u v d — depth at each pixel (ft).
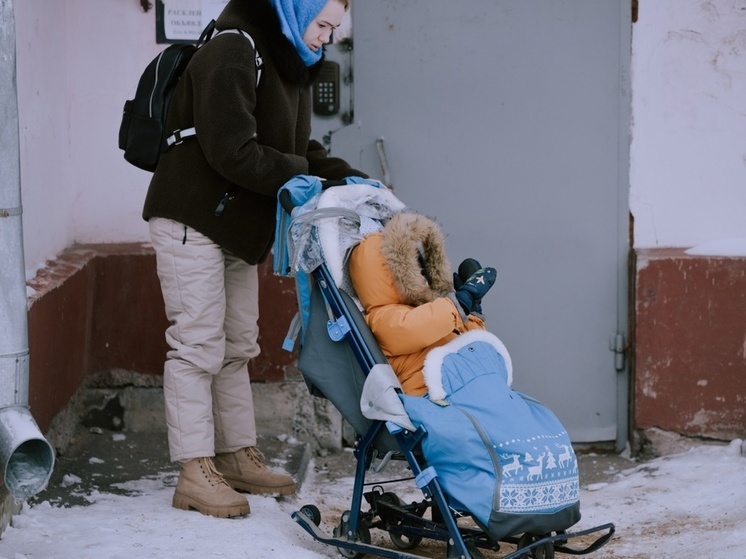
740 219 18.29
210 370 13.30
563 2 17.93
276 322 17.81
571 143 18.20
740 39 17.93
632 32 17.98
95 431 17.48
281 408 18.10
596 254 18.40
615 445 18.75
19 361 10.46
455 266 18.43
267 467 15.44
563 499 11.16
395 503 12.86
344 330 11.88
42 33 15.48
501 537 10.89
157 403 17.76
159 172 13.24
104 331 17.54
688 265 17.70
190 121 12.98
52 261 16.06
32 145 14.73
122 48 17.49
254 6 12.75
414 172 18.21
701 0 17.85
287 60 12.86
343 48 17.94
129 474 15.46
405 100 18.06
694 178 18.24
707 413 17.94
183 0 17.46
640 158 18.20
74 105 17.52
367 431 12.08
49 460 10.32
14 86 10.33
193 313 13.12
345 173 14.26
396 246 11.78
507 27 17.97
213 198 12.97
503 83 18.07
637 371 18.02
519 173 18.26
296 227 12.10
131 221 17.90
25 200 14.30
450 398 11.43
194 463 13.25
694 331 17.81
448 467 11.15
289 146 13.28
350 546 12.07
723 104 18.07
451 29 17.95
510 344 18.61
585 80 18.07
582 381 18.66
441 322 11.51
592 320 18.53
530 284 18.48
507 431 11.07
